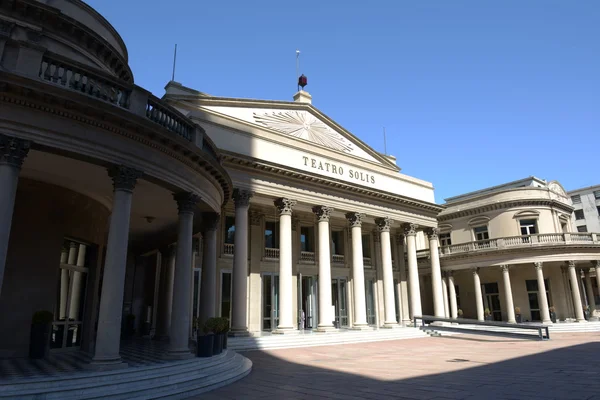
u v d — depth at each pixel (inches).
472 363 569.3
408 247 1268.5
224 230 1064.2
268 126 1098.1
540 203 1533.0
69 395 318.3
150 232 812.6
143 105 450.6
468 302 1616.6
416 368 529.3
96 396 324.8
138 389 350.0
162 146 457.7
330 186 1075.3
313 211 1078.4
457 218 1706.4
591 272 1592.0
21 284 472.7
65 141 381.4
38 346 464.1
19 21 613.3
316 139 1182.9
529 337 971.3
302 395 371.9
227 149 947.3
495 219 1587.1
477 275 1486.2
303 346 847.1
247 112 1072.8
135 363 426.6
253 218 1104.8
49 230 506.3
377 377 464.1
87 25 725.3
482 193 1815.9
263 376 486.3
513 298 1525.6
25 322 471.2
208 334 501.4
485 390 374.9
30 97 362.9
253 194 951.6
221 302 1014.4
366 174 1210.0
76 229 546.3
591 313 1524.4
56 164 450.6
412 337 1059.9
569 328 1256.2
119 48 829.8
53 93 367.6
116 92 441.4
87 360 448.8
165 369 403.2
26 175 487.5
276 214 1159.0
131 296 965.8
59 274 533.3
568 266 1418.6
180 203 512.7
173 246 876.6
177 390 370.3
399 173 1302.9
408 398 348.5
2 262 336.2
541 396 344.8
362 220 1225.4
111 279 396.8
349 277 1283.2
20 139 357.7
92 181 511.8
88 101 387.2
